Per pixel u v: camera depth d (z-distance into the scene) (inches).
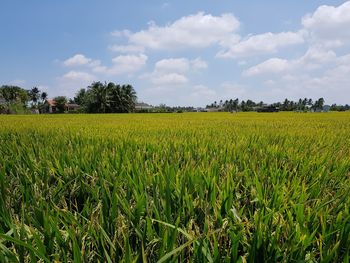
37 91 6417.3
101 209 83.0
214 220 80.2
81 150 168.2
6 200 95.7
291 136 282.8
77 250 60.1
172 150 181.2
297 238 68.6
